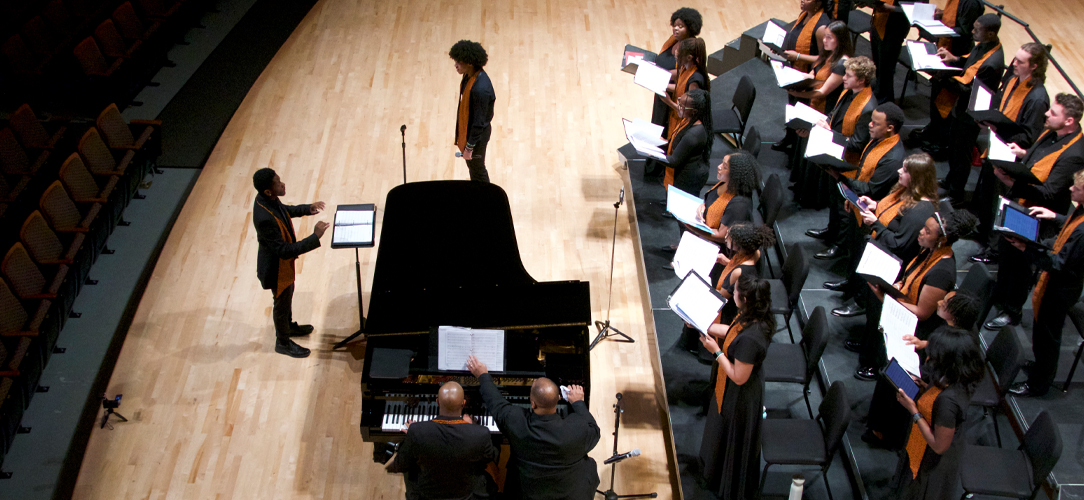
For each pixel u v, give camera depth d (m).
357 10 10.55
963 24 7.00
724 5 10.94
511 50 9.77
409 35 10.02
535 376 4.42
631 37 10.14
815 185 6.60
